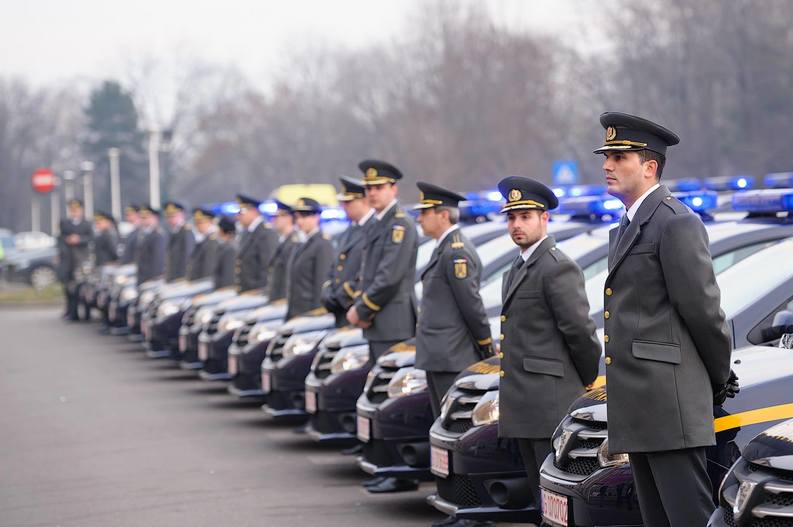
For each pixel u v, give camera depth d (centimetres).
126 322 2912
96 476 1309
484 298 1267
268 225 2038
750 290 856
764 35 5209
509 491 911
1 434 1609
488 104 6088
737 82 5391
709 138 5338
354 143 9219
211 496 1192
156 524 1080
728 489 619
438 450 959
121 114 12500
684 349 694
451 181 5997
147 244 2808
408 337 1232
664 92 5522
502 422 895
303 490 1211
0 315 3981
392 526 1049
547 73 6141
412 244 1238
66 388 2072
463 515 927
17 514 1139
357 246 1383
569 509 771
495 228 1479
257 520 1084
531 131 6019
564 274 881
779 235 1031
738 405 716
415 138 6156
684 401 689
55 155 12975
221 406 1830
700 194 1158
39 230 13312
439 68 6303
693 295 681
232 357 1702
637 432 696
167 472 1321
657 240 695
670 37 5522
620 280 709
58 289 4900
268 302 1795
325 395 1266
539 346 888
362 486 1225
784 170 5159
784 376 727
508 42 6250
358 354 1264
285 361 1458
